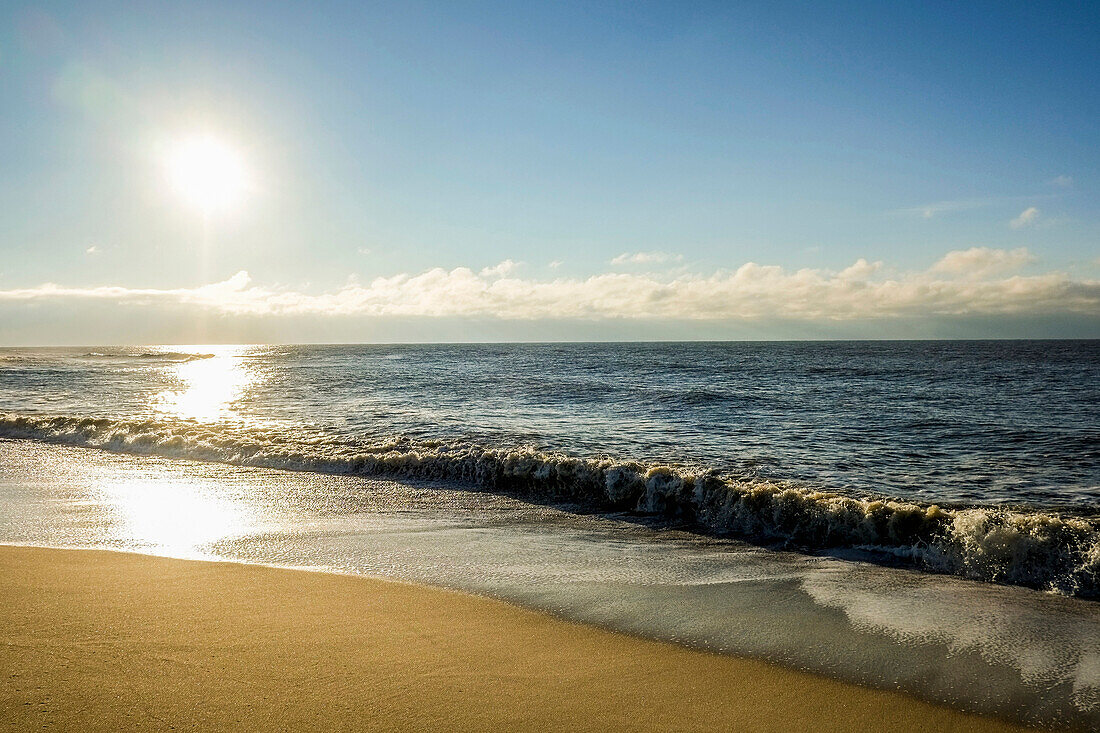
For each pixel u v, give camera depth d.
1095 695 4.41
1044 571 6.94
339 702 3.95
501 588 6.51
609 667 4.70
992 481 12.52
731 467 13.68
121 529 8.67
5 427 18.12
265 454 13.96
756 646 5.15
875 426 20.14
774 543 8.44
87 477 12.39
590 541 8.43
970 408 25.27
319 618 5.45
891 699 4.34
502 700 4.10
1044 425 20.38
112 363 81.69
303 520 9.35
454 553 7.80
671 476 10.03
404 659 4.67
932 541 7.74
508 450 12.00
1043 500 11.09
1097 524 8.71
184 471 13.01
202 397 31.75
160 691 3.99
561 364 64.94
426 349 161.88
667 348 141.38
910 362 66.06
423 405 26.84
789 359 74.25
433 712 3.89
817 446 16.38
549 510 10.05
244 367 69.62
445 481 11.99
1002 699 4.36
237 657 4.56
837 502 8.62
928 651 5.09
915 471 13.38
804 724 3.98
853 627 5.58
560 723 3.83
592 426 20.03
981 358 74.38
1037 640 5.33
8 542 8.00
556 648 5.02
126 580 6.33
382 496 10.90
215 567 6.96
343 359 94.69
